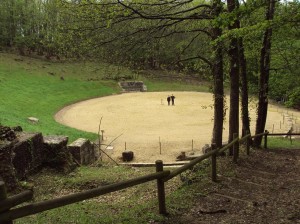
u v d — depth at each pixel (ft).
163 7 48.14
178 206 25.89
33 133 44.60
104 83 228.22
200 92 222.48
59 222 24.97
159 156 79.87
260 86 67.26
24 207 15.38
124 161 74.95
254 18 52.11
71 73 228.43
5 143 34.27
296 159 50.19
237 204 26.81
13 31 252.83
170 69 58.59
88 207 29.19
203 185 32.12
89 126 119.96
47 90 186.09
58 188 38.78
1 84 165.27
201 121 128.06
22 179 39.65
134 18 44.78
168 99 169.17
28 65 219.41
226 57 54.34
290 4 40.34
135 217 24.11
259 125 68.13
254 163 44.98
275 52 68.85
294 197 29.14
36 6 231.91
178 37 58.13
